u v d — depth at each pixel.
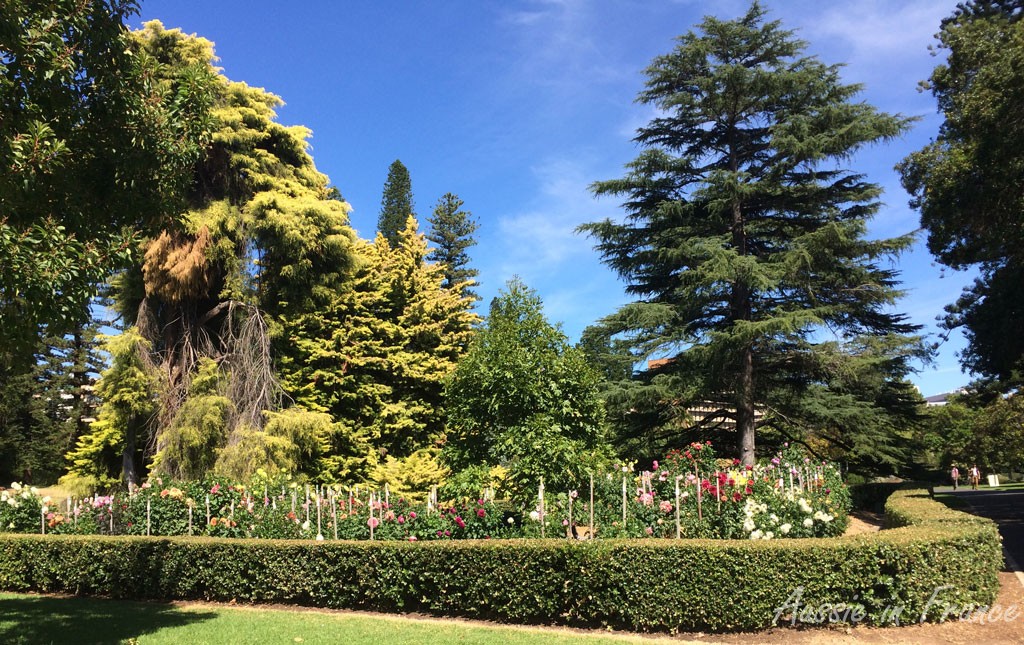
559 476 8.70
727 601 6.16
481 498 8.75
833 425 19.11
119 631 6.62
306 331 19.98
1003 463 37.16
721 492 8.48
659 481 9.03
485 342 9.65
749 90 18.84
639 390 18.11
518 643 5.91
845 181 19.66
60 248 4.97
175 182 6.39
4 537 9.67
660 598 6.31
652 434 20.27
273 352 18.75
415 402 21.03
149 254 15.63
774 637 6.05
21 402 30.91
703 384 18.06
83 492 16.77
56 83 5.28
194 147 6.34
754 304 19.75
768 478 10.35
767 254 19.45
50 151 4.89
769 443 21.03
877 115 17.56
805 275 18.50
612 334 19.53
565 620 6.75
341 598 7.72
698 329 19.89
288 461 15.95
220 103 17.17
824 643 5.86
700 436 20.47
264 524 9.70
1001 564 7.22
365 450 19.33
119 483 16.73
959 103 14.98
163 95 6.27
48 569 9.28
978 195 13.17
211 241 16.19
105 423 17.05
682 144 20.66
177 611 7.71
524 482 8.77
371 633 6.34
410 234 24.38
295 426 16.38
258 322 17.33
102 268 5.45
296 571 7.94
